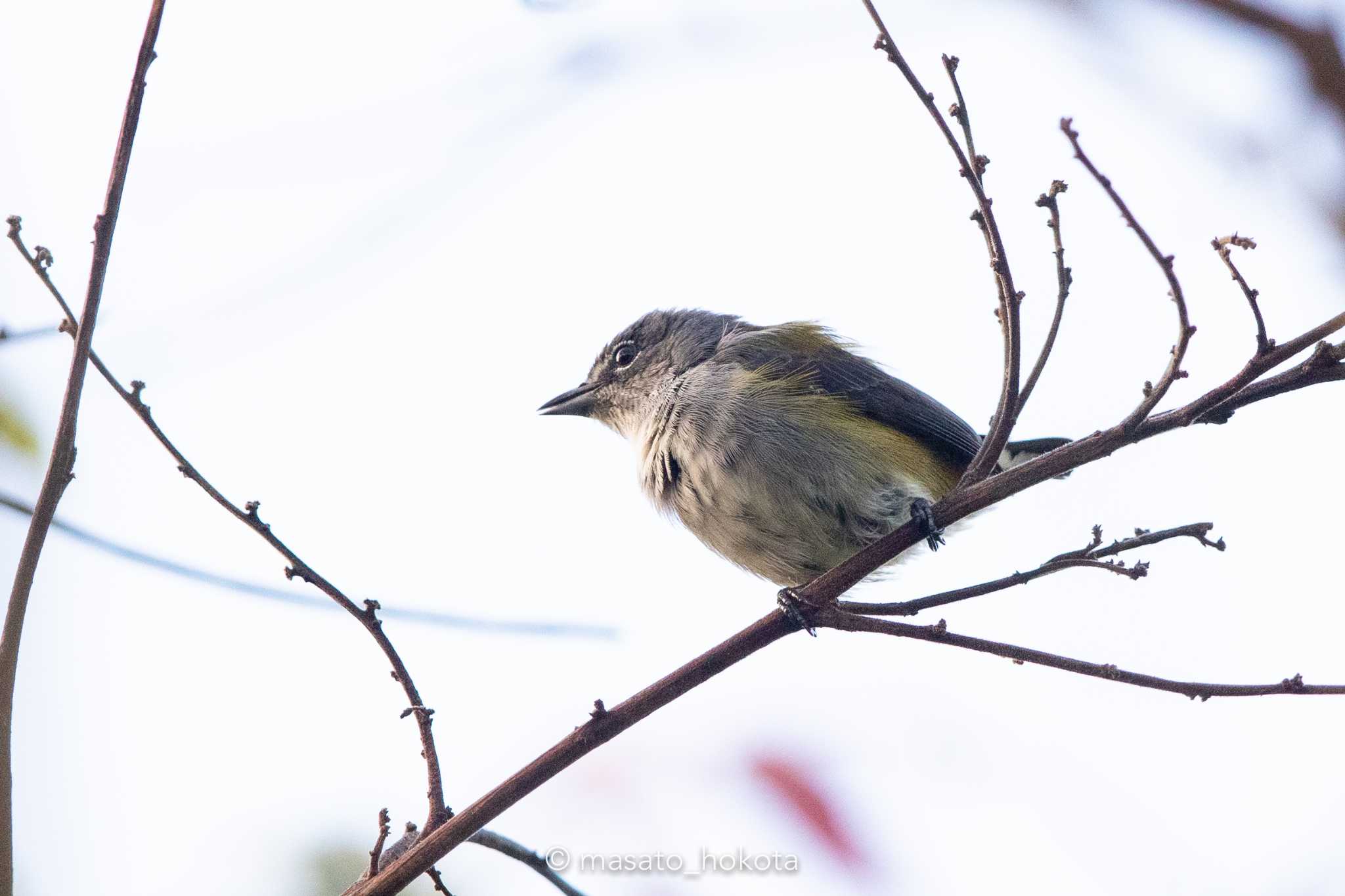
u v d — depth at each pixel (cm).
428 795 650
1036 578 707
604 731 673
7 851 555
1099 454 696
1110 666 688
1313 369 643
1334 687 660
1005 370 714
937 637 705
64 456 577
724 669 711
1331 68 609
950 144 675
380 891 625
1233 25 619
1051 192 684
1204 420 664
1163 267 639
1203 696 670
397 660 658
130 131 592
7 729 562
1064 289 705
